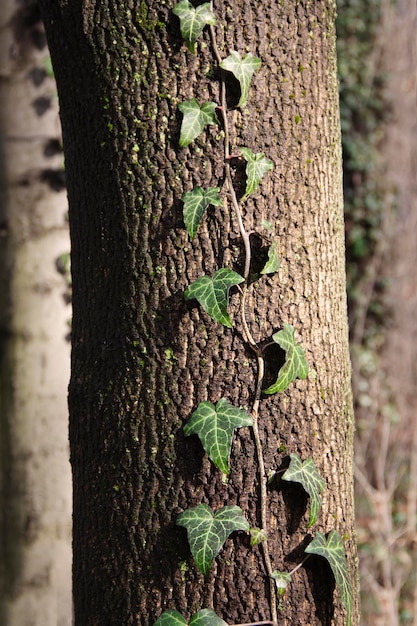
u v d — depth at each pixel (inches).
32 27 79.6
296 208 52.6
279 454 51.9
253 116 51.8
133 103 51.7
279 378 51.3
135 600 51.5
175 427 51.4
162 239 51.6
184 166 51.5
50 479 79.6
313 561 52.3
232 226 51.5
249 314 51.7
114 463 52.1
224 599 51.1
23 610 78.6
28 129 80.0
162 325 51.6
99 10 51.8
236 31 51.6
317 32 53.5
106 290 52.6
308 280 52.9
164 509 51.4
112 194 52.2
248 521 51.3
